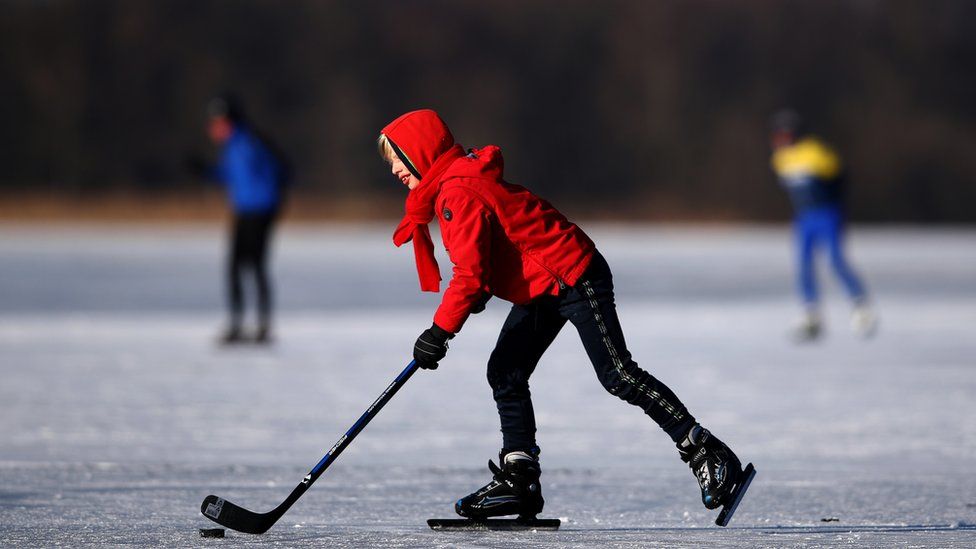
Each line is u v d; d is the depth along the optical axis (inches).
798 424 1060.5
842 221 1829.5
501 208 595.8
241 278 1672.0
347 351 1610.5
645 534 602.5
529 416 634.8
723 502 598.5
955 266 3663.9
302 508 691.4
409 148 619.8
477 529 622.2
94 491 732.0
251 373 1385.3
